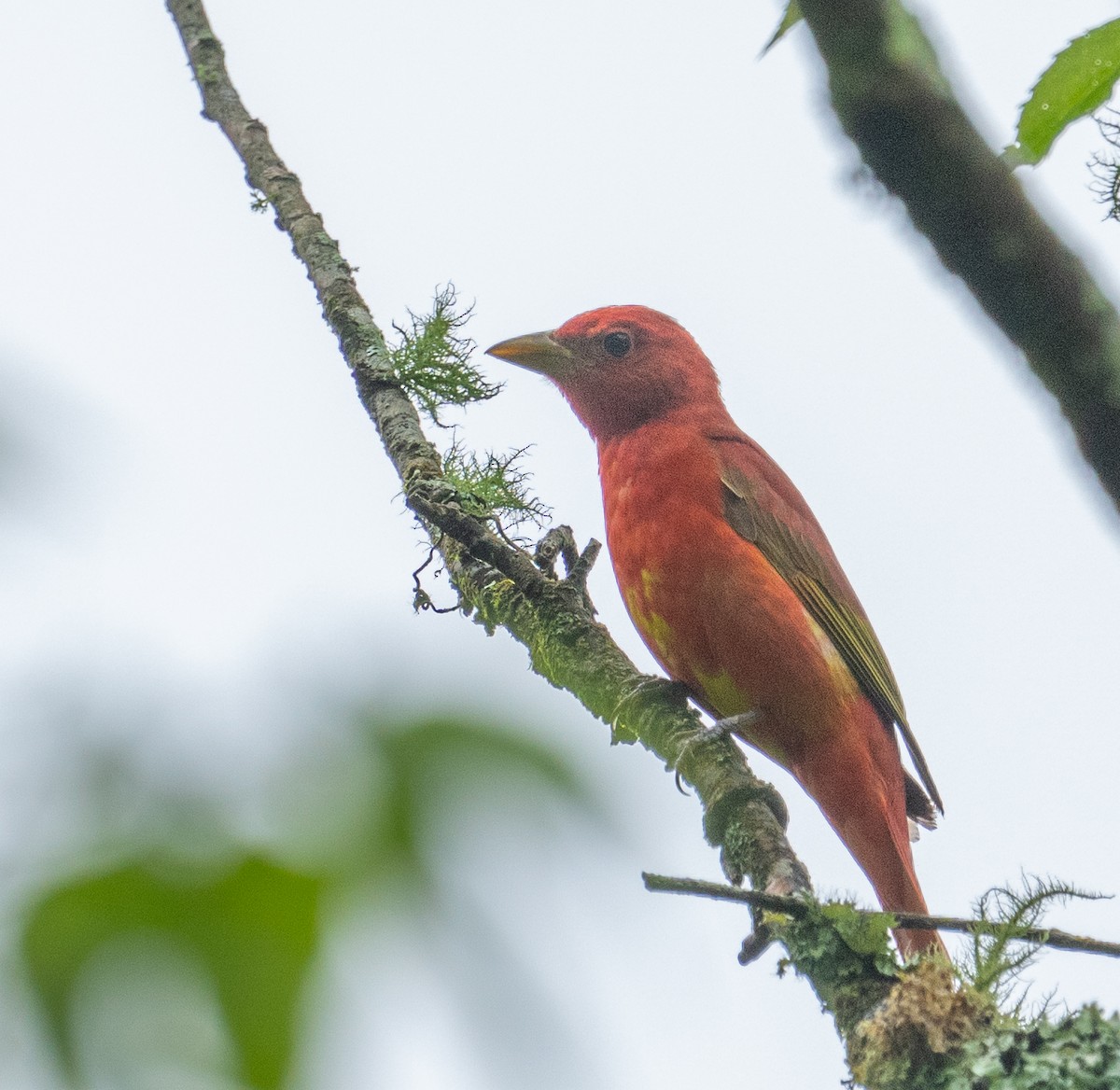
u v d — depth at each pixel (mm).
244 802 3236
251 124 11070
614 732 9281
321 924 3041
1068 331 3557
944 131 3527
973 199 3531
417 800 3146
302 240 10547
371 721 3266
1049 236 3555
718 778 8461
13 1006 3002
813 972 6203
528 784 3172
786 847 7727
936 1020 5516
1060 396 3619
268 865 3090
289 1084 2893
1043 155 5184
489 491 9781
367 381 10047
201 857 3127
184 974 3004
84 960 3029
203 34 11469
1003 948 5730
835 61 3582
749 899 6039
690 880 6031
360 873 3084
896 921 6125
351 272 10523
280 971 3002
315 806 3211
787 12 4879
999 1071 5309
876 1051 5574
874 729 11672
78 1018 2971
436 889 3072
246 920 3061
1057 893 5844
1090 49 5016
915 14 3609
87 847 3182
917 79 3527
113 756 3311
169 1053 2928
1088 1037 5359
